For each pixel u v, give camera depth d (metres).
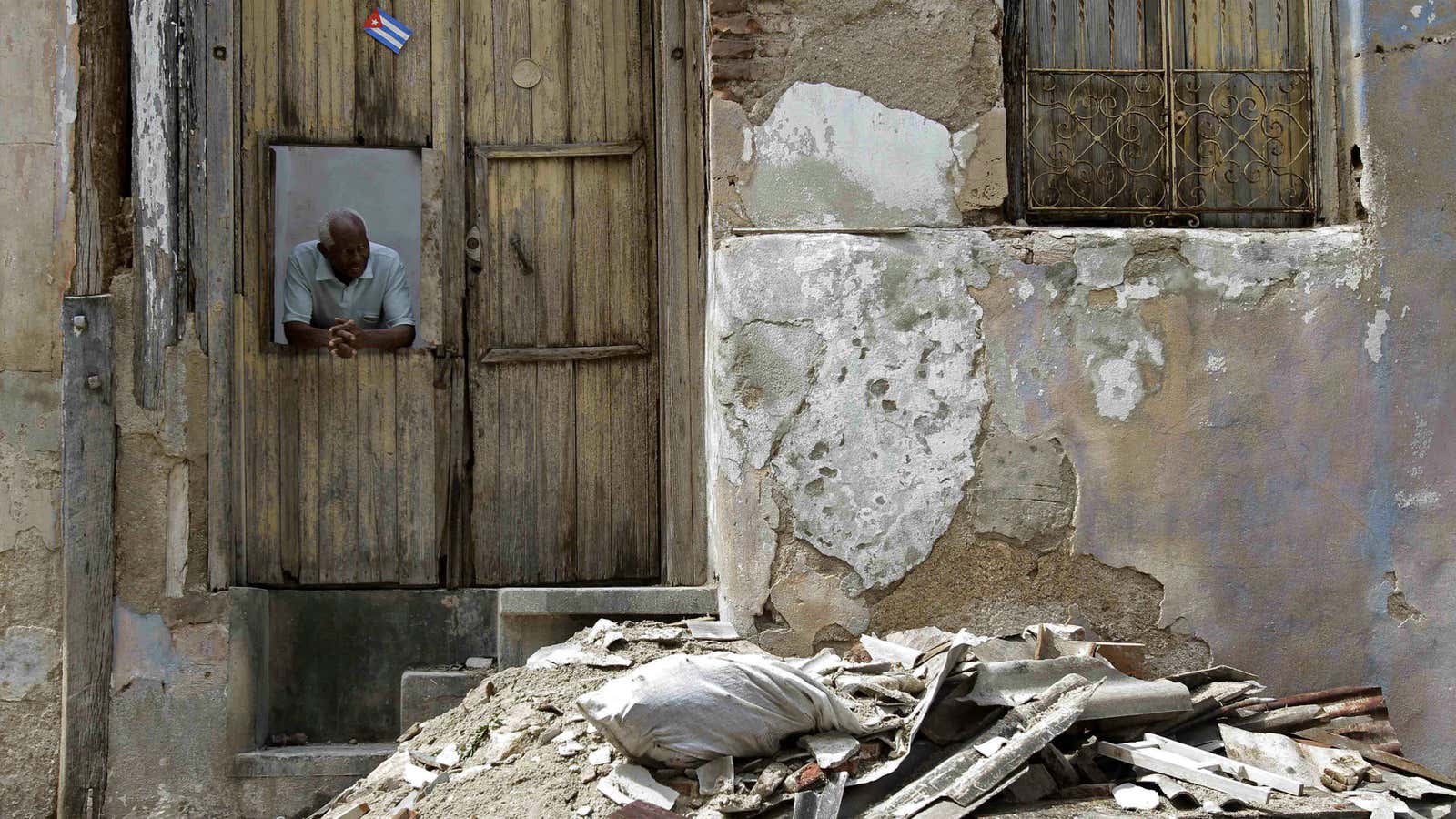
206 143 4.98
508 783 3.75
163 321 4.89
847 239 4.71
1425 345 4.78
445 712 4.81
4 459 4.89
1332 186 4.97
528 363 5.33
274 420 5.20
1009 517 4.66
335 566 5.21
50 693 4.84
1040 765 3.63
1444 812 3.61
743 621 4.61
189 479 4.84
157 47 4.95
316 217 5.33
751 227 4.73
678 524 5.18
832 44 4.79
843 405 4.66
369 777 4.05
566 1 5.38
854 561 4.62
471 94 5.38
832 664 4.25
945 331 4.69
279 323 5.28
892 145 4.78
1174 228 5.00
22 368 4.91
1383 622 4.69
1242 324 4.74
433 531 5.25
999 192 4.80
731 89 4.77
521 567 5.29
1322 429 4.73
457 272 5.32
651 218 5.36
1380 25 4.88
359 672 5.14
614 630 4.57
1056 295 4.72
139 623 4.78
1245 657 4.66
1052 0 5.08
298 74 5.29
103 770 4.71
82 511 4.79
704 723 3.62
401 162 5.35
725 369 4.66
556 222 5.37
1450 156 4.85
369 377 5.26
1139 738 3.90
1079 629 4.45
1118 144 5.06
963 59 4.82
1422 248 4.81
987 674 3.90
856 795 3.51
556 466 5.32
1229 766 3.67
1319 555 4.70
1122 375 4.71
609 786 3.60
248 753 4.79
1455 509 4.73
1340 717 4.24
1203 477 4.70
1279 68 5.10
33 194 4.94
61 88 4.96
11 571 4.88
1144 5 5.09
